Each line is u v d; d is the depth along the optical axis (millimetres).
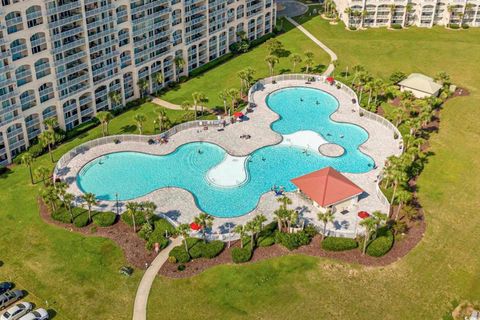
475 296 80688
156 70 136250
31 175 103250
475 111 129500
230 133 120688
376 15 176000
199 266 85250
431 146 116125
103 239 90375
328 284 82250
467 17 176750
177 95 136750
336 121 125688
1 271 84500
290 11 191875
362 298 80125
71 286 81938
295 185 101938
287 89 140500
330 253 87500
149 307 78625
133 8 123750
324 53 159125
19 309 76625
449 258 87250
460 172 107938
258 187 104000
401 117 119938
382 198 98875
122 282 82562
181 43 141250
